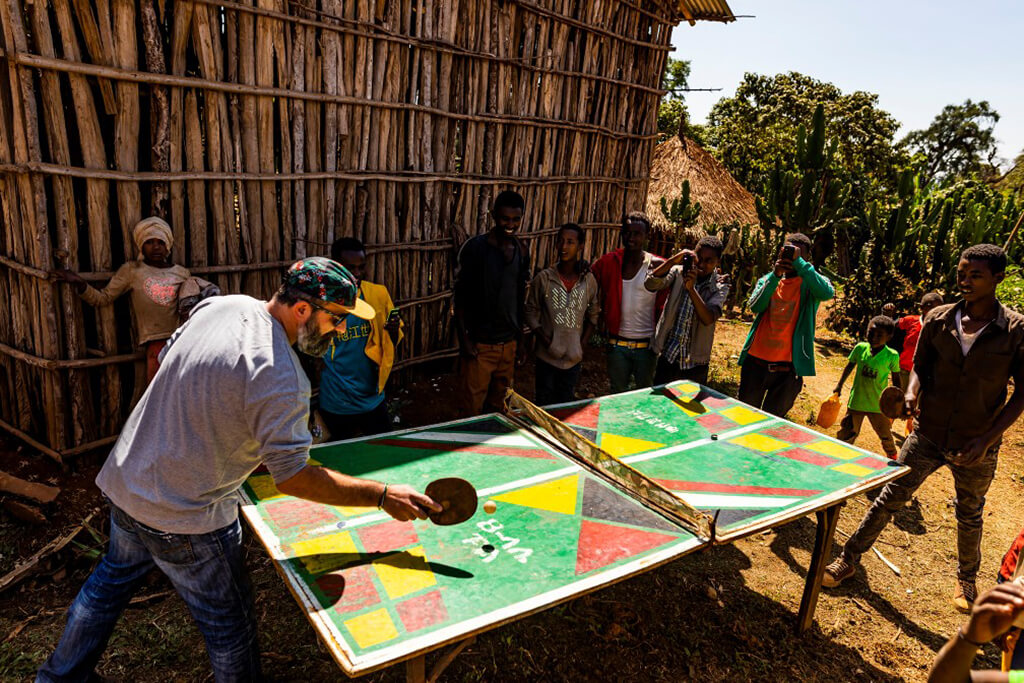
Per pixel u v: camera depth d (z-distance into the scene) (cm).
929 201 1284
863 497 499
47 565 320
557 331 469
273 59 409
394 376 560
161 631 298
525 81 604
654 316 484
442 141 541
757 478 304
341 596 196
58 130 333
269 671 282
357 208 489
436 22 508
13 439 398
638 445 335
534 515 252
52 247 347
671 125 3272
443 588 203
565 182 685
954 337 340
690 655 317
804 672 314
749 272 1171
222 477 213
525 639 316
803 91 3500
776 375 468
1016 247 1322
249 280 429
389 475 277
